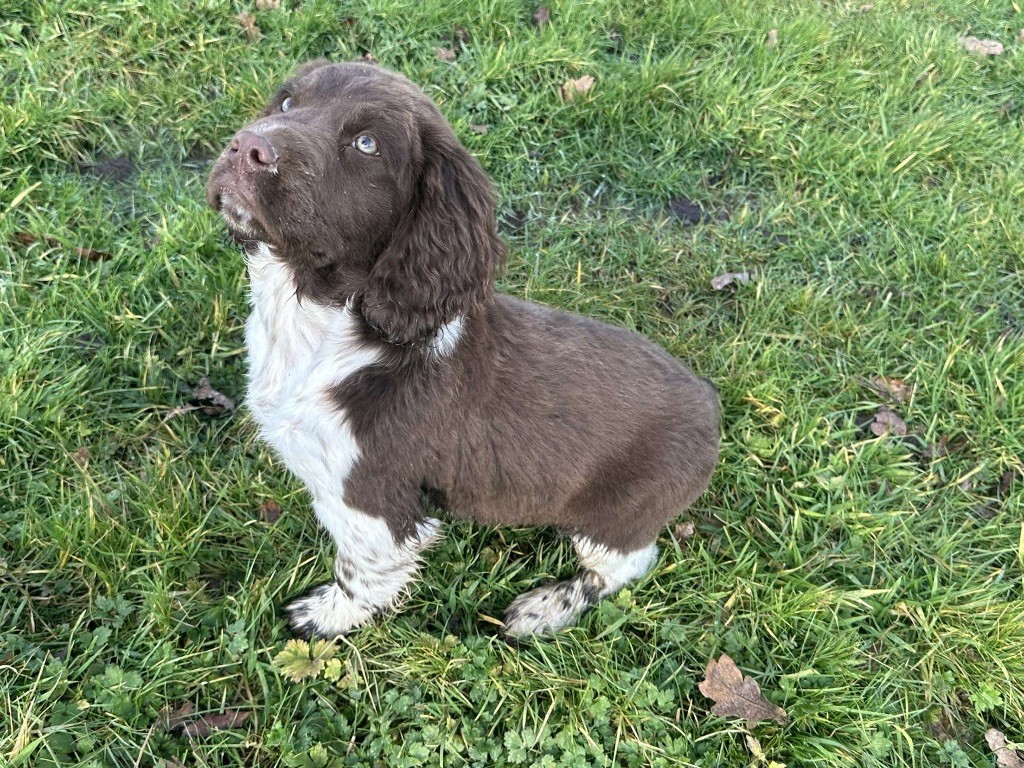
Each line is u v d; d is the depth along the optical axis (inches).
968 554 30.4
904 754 25.5
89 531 25.4
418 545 25.4
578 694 25.1
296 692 24.3
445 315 22.1
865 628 28.1
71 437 28.3
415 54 44.3
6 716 22.0
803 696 25.8
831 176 42.5
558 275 37.5
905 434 34.0
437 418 22.7
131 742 22.4
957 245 40.6
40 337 29.4
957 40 53.6
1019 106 50.9
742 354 35.2
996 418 33.4
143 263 33.3
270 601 25.7
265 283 23.1
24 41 39.9
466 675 25.1
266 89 40.1
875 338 36.5
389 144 20.9
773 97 45.8
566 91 43.8
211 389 31.0
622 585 28.1
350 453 22.7
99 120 38.0
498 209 39.7
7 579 24.9
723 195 42.9
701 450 25.5
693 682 26.2
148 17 41.9
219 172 19.9
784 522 30.1
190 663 24.2
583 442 23.9
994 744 25.8
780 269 39.8
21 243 33.0
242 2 44.1
